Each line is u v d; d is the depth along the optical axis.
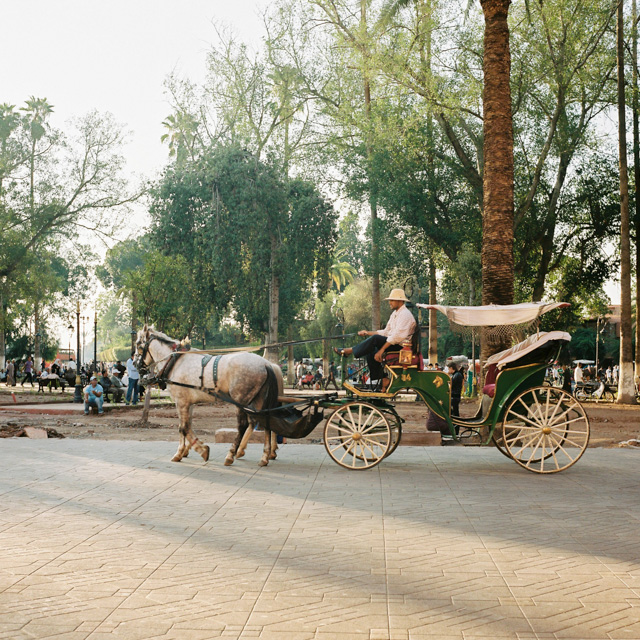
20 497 8.67
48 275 41.78
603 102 31.66
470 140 32.34
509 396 11.35
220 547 6.52
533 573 5.79
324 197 41.69
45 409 23.47
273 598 5.17
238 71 41.22
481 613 4.89
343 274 77.31
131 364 26.06
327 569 5.87
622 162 30.06
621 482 10.16
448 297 36.50
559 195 32.84
